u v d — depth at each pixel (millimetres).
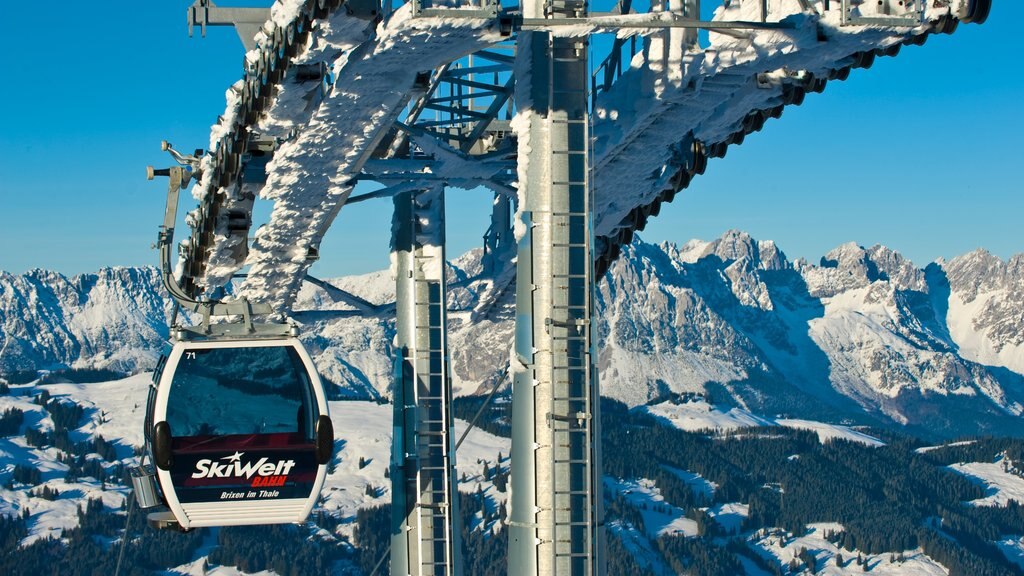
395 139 28844
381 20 18656
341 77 20031
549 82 20891
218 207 28391
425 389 32656
